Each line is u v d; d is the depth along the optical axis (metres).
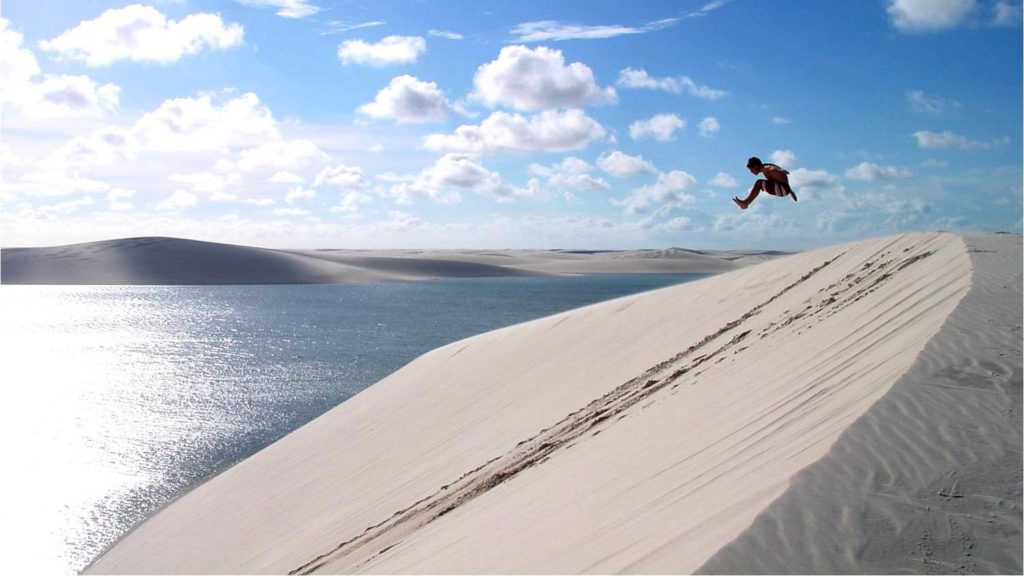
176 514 15.35
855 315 9.45
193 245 146.75
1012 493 3.92
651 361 13.60
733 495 4.58
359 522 11.22
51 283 122.75
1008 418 4.73
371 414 17.75
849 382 6.28
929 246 12.47
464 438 13.59
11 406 26.95
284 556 11.17
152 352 43.72
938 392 5.18
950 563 3.40
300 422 24.16
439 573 6.29
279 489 14.88
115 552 13.87
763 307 13.96
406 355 41.19
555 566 4.95
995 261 9.55
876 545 3.52
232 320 65.38
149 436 22.38
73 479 18.30
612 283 139.38
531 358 17.12
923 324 7.15
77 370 36.53
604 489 6.59
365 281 137.88
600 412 11.33
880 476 4.14
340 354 41.66
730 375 9.41
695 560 3.64
